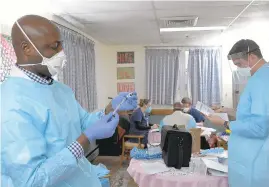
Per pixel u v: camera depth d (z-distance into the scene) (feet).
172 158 5.94
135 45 18.33
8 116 2.44
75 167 2.56
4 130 2.37
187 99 13.62
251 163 4.75
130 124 13.97
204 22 11.53
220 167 5.71
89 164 3.54
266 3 7.64
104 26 12.17
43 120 2.66
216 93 15.52
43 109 2.69
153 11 9.75
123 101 3.60
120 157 14.61
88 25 11.86
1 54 6.41
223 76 13.46
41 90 2.84
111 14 10.07
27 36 2.67
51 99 2.88
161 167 6.02
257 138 4.72
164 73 17.80
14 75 2.88
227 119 6.57
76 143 2.58
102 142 14.94
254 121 4.62
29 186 2.27
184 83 17.98
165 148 6.15
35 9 8.47
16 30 2.70
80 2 8.52
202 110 7.07
